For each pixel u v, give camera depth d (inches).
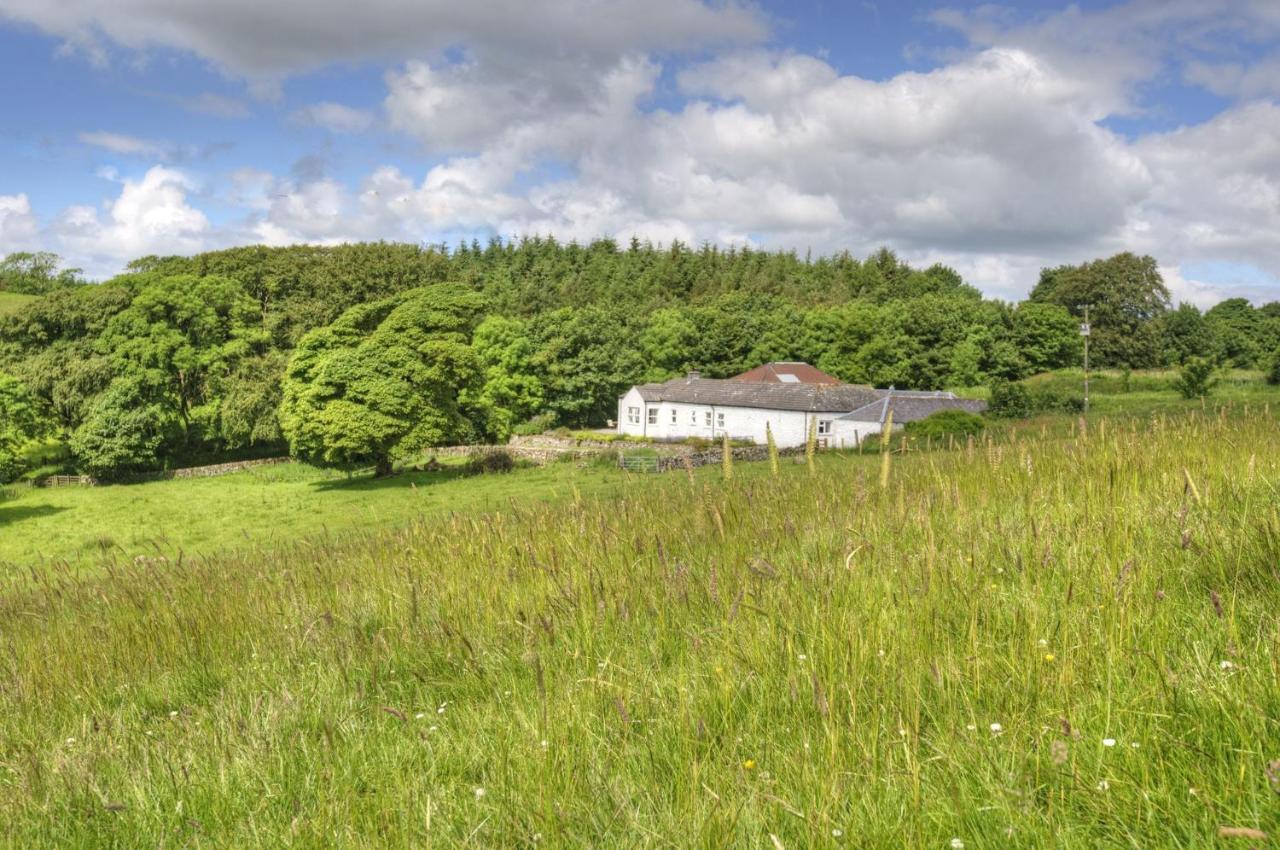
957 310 3494.1
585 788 124.0
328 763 147.9
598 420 3127.5
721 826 105.7
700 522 263.4
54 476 1989.4
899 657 144.1
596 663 176.1
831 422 2170.3
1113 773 104.9
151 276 2529.5
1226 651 122.8
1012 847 96.9
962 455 368.5
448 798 128.5
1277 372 2236.7
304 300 2655.0
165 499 1718.8
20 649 279.3
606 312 3501.5
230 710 183.6
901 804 106.0
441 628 215.8
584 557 245.6
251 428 2214.6
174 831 133.3
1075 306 3811.5
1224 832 80.7
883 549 198.8
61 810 149.3
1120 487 231.6
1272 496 198.8
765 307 4042.8
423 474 1841.8
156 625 276.2
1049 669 132.3
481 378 1936.5
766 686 145.4
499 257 6200.8
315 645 227.6
